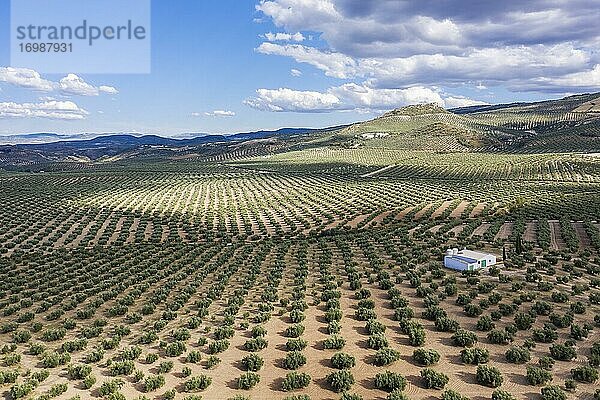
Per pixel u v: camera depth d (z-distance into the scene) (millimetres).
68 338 41875
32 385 32469
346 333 41531
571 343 37969
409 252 69000
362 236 83562
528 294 48469
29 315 46438
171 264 68500
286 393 32250
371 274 58469
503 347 38312
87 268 66812
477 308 44594
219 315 46562
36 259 72562
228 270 62375
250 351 38438
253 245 82125
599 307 45656
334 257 68875
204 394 32219
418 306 47375
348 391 32250
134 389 32844
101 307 50125
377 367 35500
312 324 43500
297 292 50875
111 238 90375
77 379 34188
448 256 61188
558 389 31094
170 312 46375
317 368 35469
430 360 35500
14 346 39094
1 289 57062
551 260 61281
